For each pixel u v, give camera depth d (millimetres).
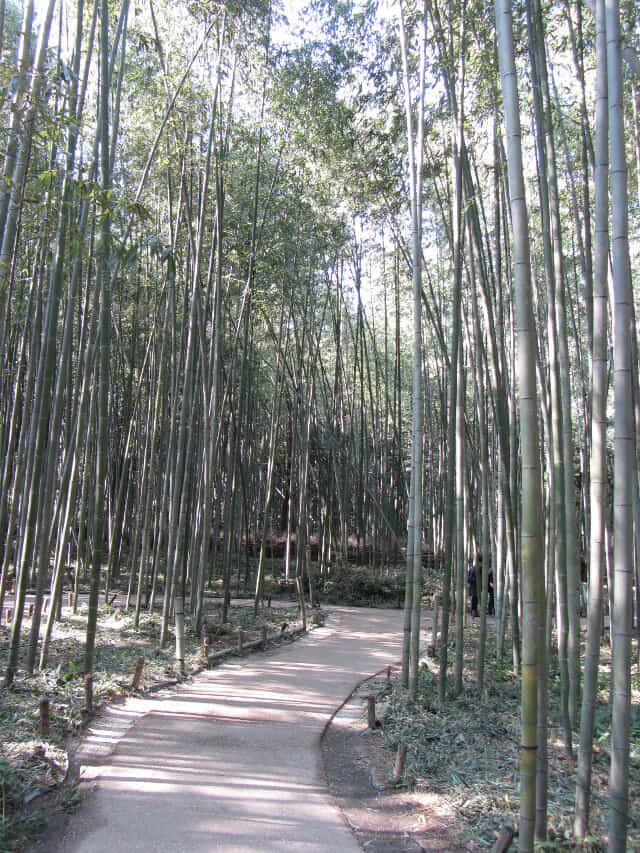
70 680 5156
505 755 4109
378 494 14781
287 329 11531
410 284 12539
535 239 8625
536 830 2930
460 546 5613
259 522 16516
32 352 7039
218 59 7051
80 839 2904
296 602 11406
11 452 7496
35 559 10289
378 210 8992
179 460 6695
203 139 7859
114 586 11062
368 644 7926
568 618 4621
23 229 6508
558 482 4789
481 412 6461
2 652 5965
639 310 9148
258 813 3236
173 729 4395
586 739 3004
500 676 6207
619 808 2459
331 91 8219
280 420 16219
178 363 7980
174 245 7457
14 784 3270
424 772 3848
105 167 5152
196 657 6457
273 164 9359
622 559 2525
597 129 2936
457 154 5406
